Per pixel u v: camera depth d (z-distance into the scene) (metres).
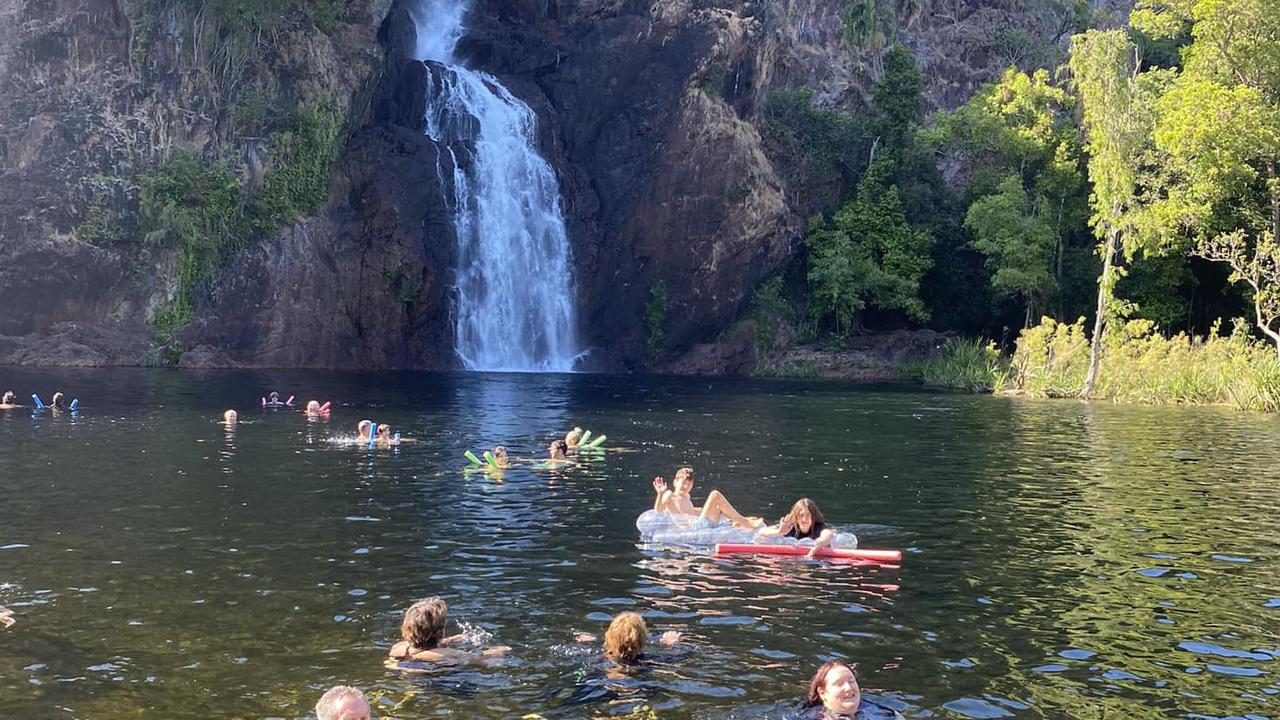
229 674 8.30
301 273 53.25
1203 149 44.19
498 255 59.19
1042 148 58.47
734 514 13.82
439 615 8.91
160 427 24.91
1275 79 46.16
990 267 59.84
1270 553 12.92
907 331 62.28
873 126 65.38
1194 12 47.09
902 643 9.28
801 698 7.94
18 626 9.44
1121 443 25.14
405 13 62.69
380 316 55.19
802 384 49.53
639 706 7.75
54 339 49.22
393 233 55.31
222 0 51.69
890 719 7.57
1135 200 45.59
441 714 7.57
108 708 7.59
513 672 8.44
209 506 15.19
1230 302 54.88
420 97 59.56
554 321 61.16
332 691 7.21
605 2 65.06
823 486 17.89
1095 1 78.56
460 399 35.62
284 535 13.34
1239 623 9.95
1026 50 72.06
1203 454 22.98
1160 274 53.38
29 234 49.47
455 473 18.70
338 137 54.91
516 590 10.87
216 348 51.62
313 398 34.16
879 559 12.47
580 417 29.91
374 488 16.98
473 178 58.75
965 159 64.50
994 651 9.09
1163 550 13.05
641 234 61.47
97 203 50.22
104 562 11.77
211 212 51.47
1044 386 43.19
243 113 52.53
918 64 71.00
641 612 10.16
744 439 24.92
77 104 50.41
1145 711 7.78
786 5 65.69
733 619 9.95
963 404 37.75
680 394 40.59
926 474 19.47
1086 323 57.31
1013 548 13.15
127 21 50.78
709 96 61.22
